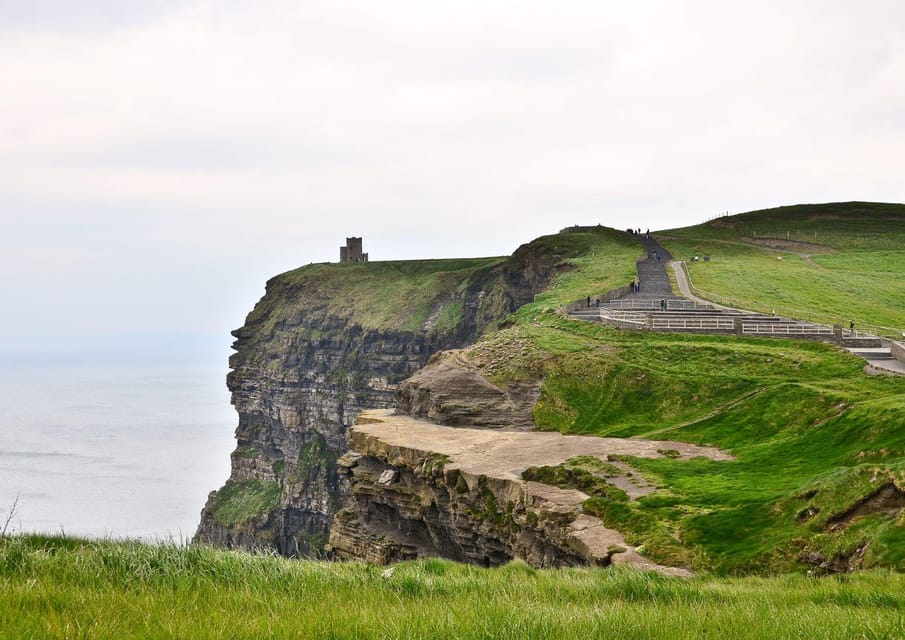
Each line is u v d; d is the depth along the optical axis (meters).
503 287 174.38
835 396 55.12
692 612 17.64
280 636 13.16
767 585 26.58
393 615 15.20
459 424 71.88
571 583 23.14
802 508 35.97
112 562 18.66
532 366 75.94
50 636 12.49
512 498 50.09
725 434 56.91
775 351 70.44
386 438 66.81
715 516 38.81
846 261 157.00
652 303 100.44
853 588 24.36
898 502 33.59
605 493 45.59
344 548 72.75
